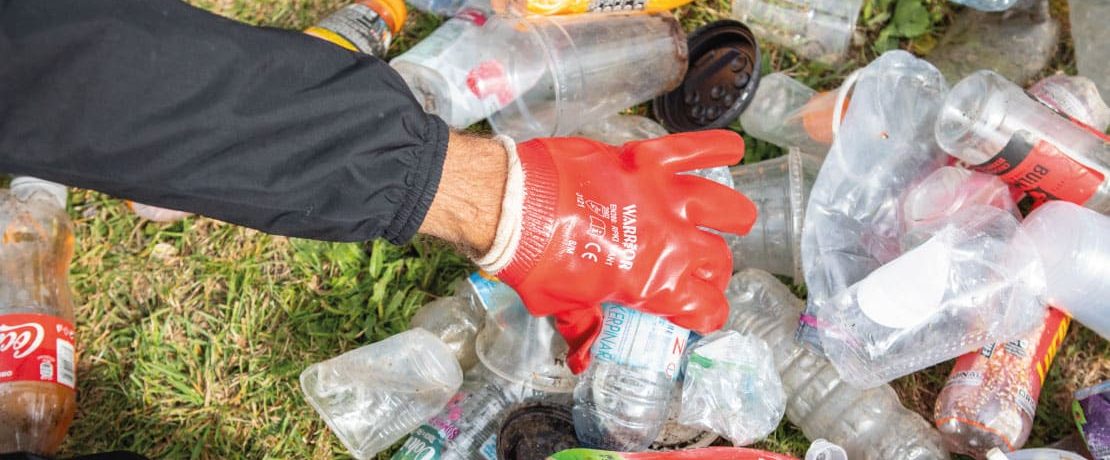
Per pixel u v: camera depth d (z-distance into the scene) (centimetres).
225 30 127
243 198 133
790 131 215
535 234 153
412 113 142
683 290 164
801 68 229
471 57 200
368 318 210
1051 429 206
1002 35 218
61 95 115
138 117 120
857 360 184
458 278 213
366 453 190
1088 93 209
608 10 205
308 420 206
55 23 113
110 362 209
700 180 169
